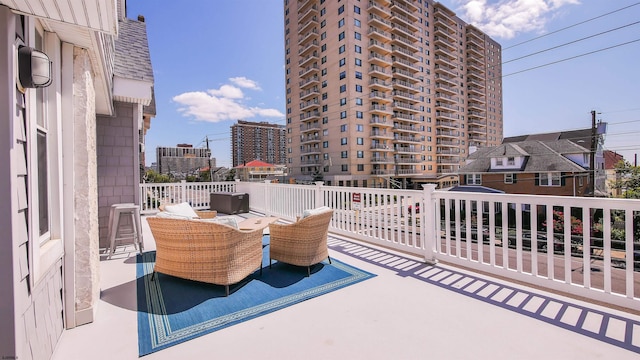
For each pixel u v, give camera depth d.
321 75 34.81
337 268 3.36
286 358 1.74
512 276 2.90
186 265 2.69
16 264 1.29
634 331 1.98
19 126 1.38
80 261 2.13
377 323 2.13
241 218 7.23
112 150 4.59
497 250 7.77
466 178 24.86
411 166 39.22
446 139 45.56
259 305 2.43
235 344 1.88
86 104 2.18
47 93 1.90
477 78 51.44
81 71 2.15
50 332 1.76
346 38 31.44
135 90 4.31
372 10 33.69
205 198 9.08
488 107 56.31
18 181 1.36
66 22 1.70
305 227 3.12
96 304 2.35
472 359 1.72
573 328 2.03
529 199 2.75
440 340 1.91
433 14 42.88
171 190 8.58
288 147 40.44
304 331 2.03
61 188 2.00
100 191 4.49
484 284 2.83
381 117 34.84
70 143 2.07
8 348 1.25
